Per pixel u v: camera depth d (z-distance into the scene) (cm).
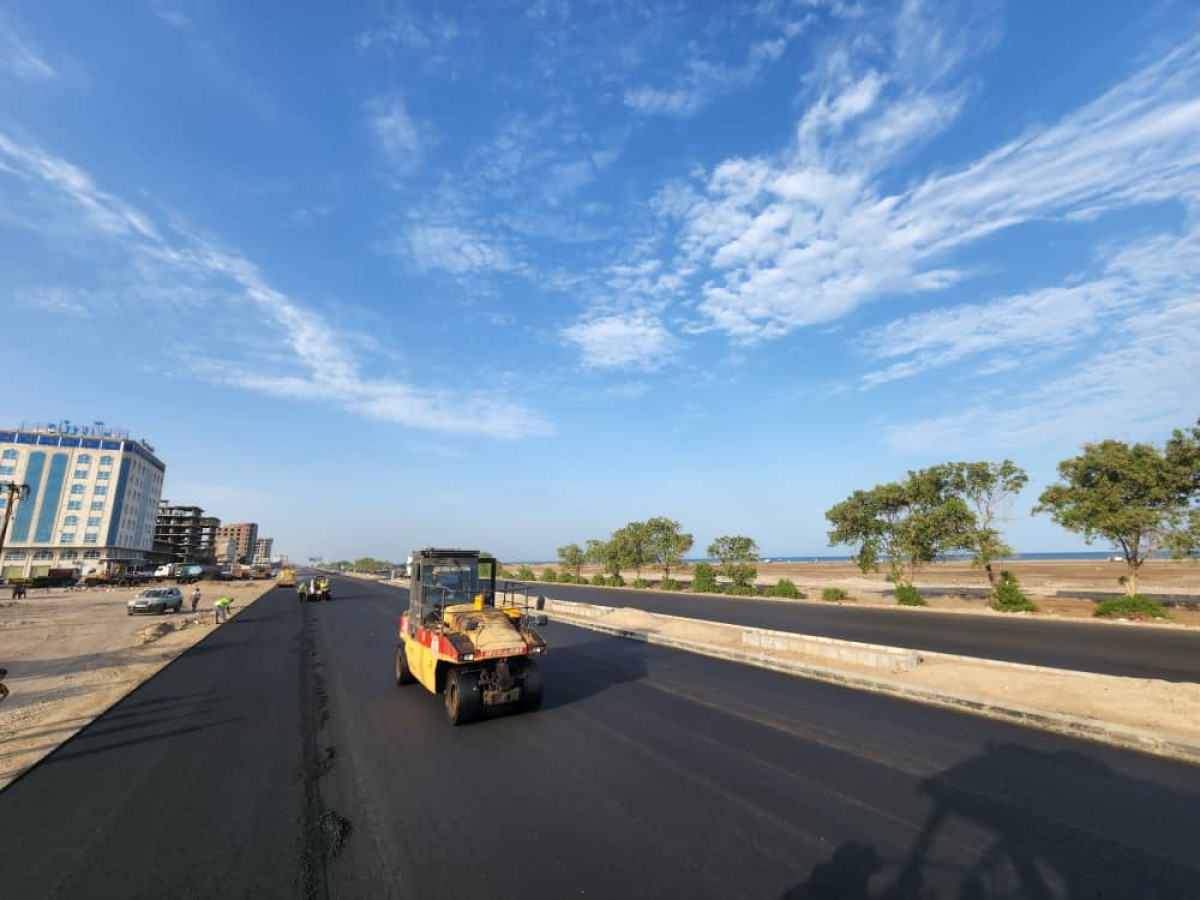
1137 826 510
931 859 459
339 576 10962
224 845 498
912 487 2750
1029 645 1488
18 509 8981
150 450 11100
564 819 538
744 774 645
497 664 888
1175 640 1543
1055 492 2222
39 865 466
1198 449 1938
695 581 3928
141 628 2206
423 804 576
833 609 2616
